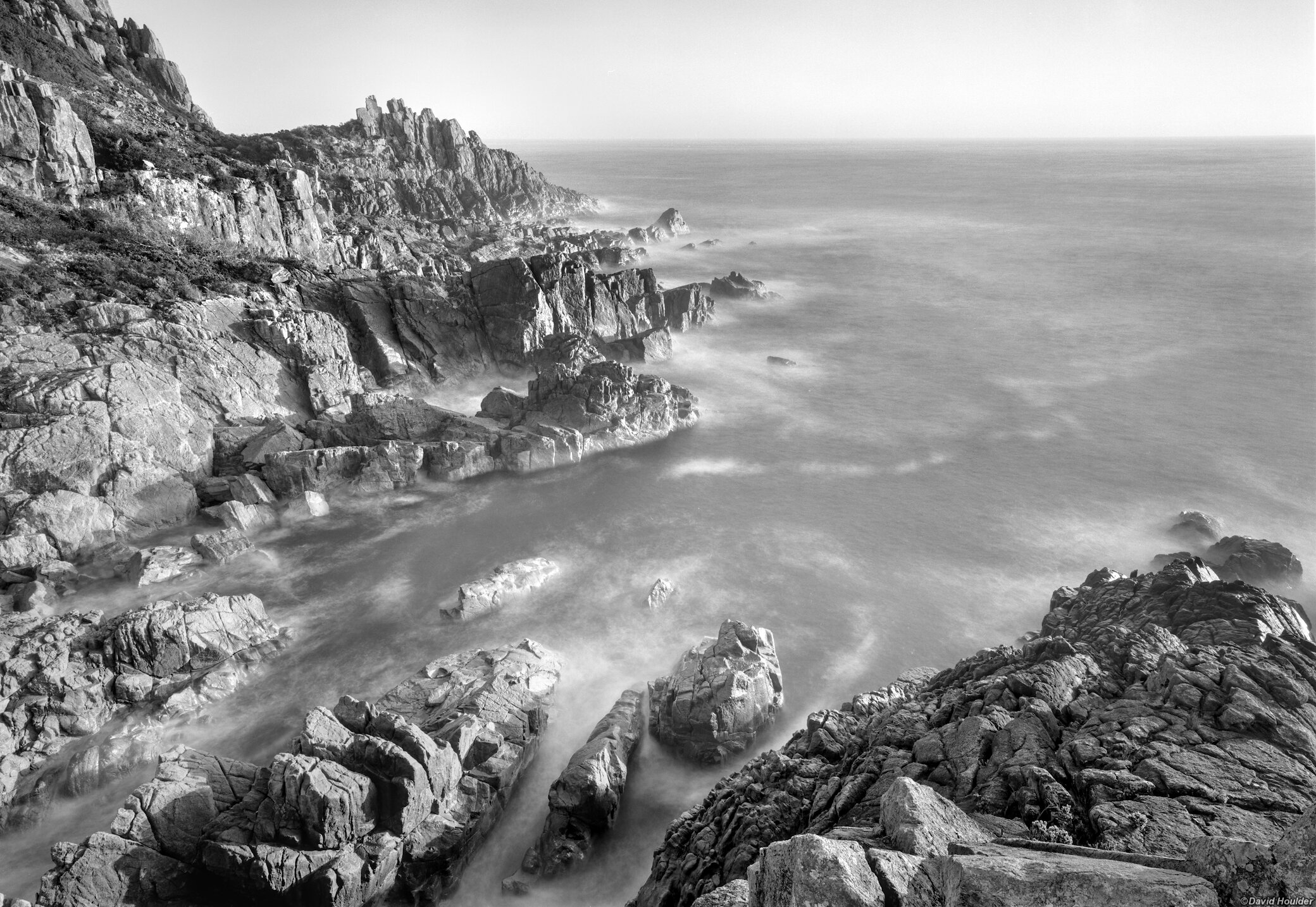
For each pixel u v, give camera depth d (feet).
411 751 109.40
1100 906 38.93
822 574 184.34
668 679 139.85
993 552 193.36
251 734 135.74
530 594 176.65
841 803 85.87
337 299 283.59
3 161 257.75
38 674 129.80
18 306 209.67
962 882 41.39
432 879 106.83
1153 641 104.68
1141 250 561.02
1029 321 387.14
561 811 113.39
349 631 163.73
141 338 212.43
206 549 180.96
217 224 305.32
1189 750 79.15
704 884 84.89
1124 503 214.48
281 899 98.22
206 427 209.97
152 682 137.90
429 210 586.45
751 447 252.42
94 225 257.75
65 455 181.68
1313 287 440.04
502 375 295.89
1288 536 196.13
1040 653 111.14
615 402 252.21
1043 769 78.84
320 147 559.38
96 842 98.99
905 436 259.80
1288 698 86.07
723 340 360.69
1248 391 291.99
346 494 214.28
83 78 408.67
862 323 387.96
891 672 152.66
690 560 190.29
